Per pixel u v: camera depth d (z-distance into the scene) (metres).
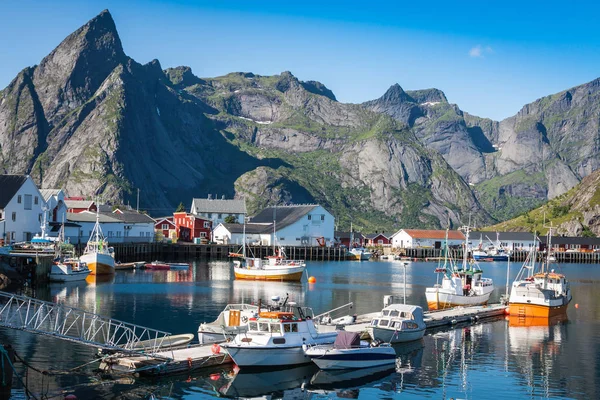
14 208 117.56
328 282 109.69
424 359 51.19
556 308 72.25
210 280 105.75
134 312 67.81
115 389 40.59
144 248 160.75
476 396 41.62
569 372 47.41
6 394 35.22
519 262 196.50
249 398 40.16
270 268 109.00
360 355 47.06
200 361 45.16
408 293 93.50
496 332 62.78
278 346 46.12
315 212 194.62
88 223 155.00
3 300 71.06
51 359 45.94
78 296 78.62
